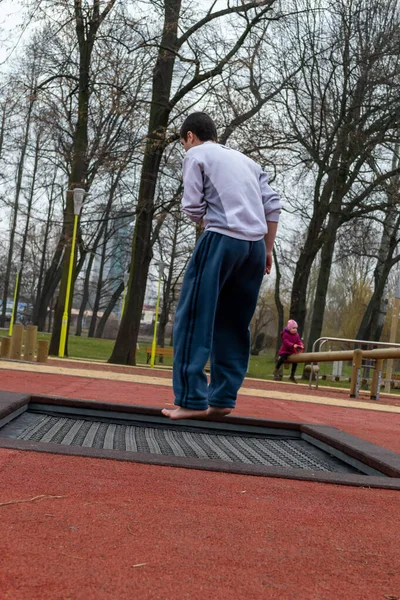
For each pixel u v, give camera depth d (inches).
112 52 786.2
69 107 1050.1
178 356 142.6
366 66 931.3
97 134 1114.7
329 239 1084.5
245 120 892.6
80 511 99.3
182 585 73.4
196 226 949.2
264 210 153.2
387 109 971.3
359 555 92.4
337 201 1077.1
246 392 464.4
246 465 148.3
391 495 136.4
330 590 76.8
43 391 298.0
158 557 81.8
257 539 94.9
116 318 2933.1
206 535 94.0
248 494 124.6
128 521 96.7
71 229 983.0
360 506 123.7
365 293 1865.2
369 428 289.9
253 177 149.0
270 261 153.4
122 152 893.2
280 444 221.9
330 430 221.9
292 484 138.0
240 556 86.0
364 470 176.7
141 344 1983.3
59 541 83.7
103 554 80.7
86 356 1283.2
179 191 993.5
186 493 119.9
